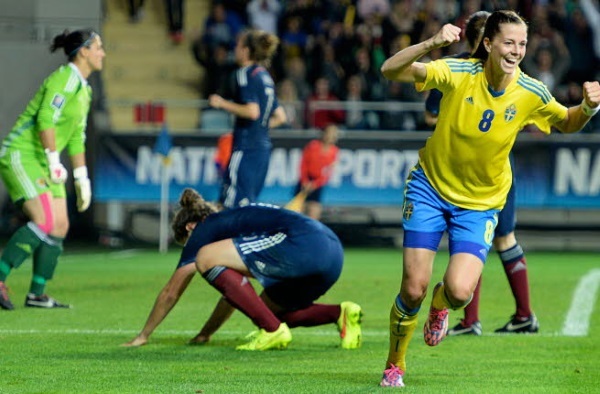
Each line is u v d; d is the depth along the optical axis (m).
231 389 14.86
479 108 14.58
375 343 19.88
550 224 49.25
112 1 59.03
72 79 24.34
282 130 48.03
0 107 49.53
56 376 15.91
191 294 28.30
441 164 14.92
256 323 18.77
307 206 44.81
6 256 24.44
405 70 14.36
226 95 50.59
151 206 49.34
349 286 30.95
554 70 51.12
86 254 43.72
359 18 54.56
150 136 46.84
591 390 15.19
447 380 15.88
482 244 14.81
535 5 52.81
